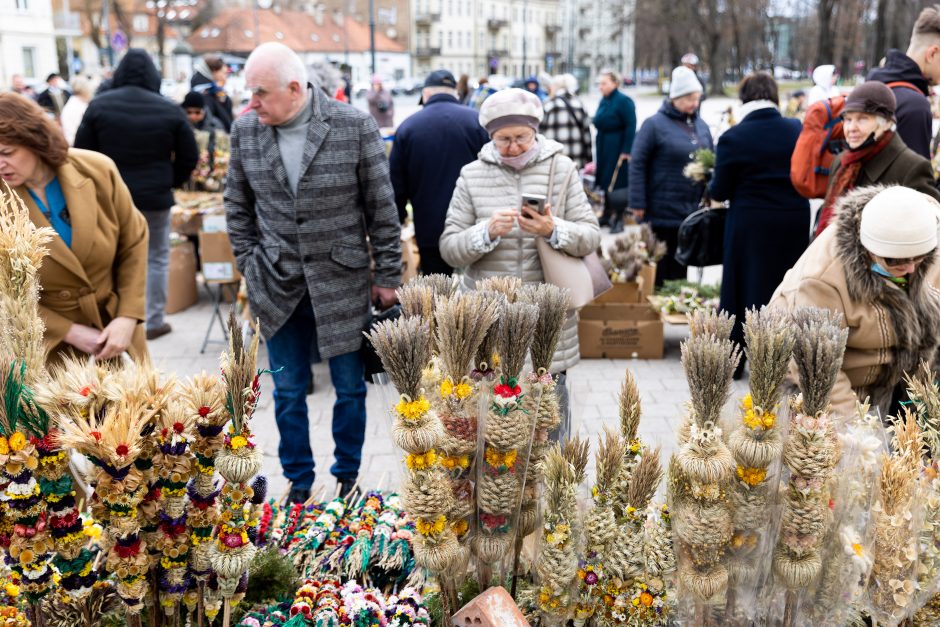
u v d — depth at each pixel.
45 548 1.52
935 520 1.75
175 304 6.78
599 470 1.74
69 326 2.66
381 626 1.95
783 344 1.55
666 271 6.55
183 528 1.63
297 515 2.61
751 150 4.68
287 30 66.06
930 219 2.15
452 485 1.69
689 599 1.76
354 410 3.43
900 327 2.29
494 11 81.56
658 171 6.36
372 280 3.70
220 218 5.68
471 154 4.59
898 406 2.46
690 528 1.65
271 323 3.26
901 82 4.02
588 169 10.42
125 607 1.65
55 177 2.61
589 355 5.64
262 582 2.12
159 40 40.94
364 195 3.31
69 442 1.43
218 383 1.58
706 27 43.97
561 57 74.19
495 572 1.78
